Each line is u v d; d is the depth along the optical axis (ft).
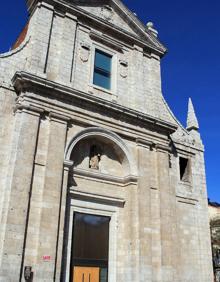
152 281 63.93
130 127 72.49
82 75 71.51
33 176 57.47
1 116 59.98
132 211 66.80
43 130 61.31
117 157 72.69
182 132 85.46
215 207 152.87
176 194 77.20
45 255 53.57
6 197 53.93
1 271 49.19
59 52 69.62
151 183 71.92
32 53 65.62
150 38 86.02
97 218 66.69
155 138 75.82
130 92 78.13
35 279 51.67
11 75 63.82
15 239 51.78
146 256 64.13
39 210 55.98
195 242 75.87
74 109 65.57
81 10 75.36
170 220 71.15
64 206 58.85
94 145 70.38
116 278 64.13
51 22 71.00
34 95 61.41
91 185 67.00
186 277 71.10
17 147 56.80
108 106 69.05
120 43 81.15
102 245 65.67
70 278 59.93
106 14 80.84
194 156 85.20
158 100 81.66
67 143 63.31
